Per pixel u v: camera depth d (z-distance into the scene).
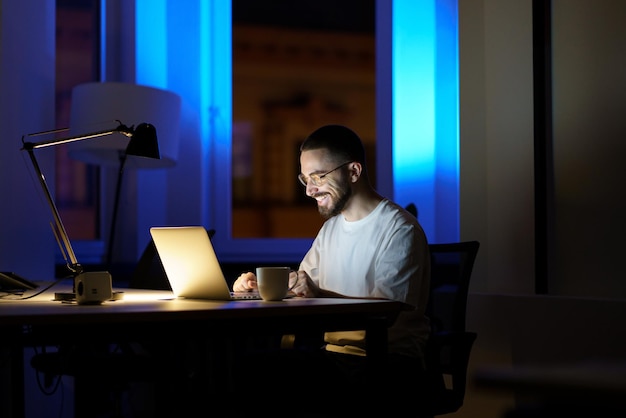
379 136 4.28
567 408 0.74
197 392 3.26
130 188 4.04
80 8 4.17
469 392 2.92
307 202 4.45
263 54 4.42
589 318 2.50
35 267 3.37
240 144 4.37
